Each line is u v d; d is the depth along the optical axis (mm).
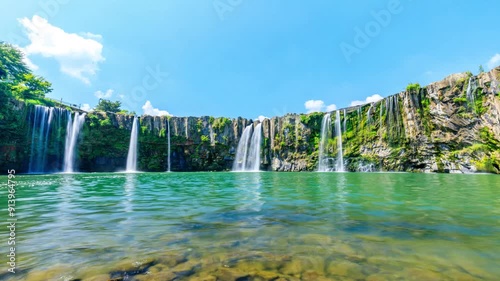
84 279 2775
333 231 4562
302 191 11320
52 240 4121
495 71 30953
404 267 3021
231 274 2891
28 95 47406
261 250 3633
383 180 18672
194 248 3725
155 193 10859
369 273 2881
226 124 55562
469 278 2730
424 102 38250
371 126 43781
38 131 40844
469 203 7535
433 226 4828
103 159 47344
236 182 17484
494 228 4645
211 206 7312
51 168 41938
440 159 35688
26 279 2768
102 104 68938
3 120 37344
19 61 49750
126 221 5434
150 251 3611
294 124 51406
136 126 50719
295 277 2812
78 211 6629
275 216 5867
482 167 30797
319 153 48156
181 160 53938
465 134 33469
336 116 47781
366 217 5672
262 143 53500
